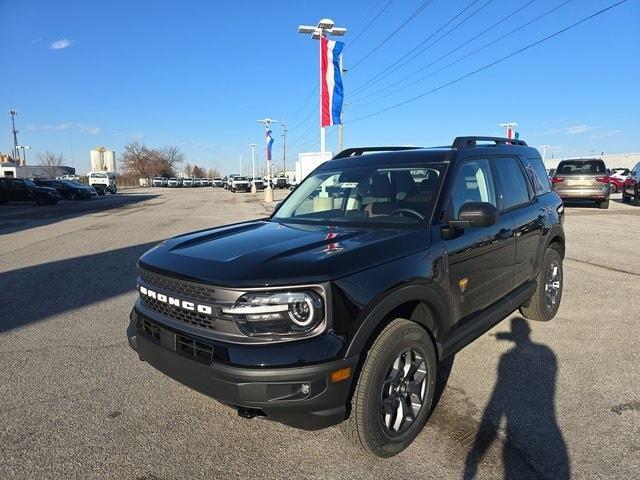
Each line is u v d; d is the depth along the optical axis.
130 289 6.94
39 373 4.09
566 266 7.94
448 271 3.22
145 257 3.17
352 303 2.53
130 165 123.69
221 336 2.54
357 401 2.62
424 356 3.01
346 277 2.55
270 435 3.11
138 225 16.34
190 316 2.71
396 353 2.77
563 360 4.18
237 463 2.82
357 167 4.08
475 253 3.54
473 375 3.90
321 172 4.39
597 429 3.09
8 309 5.96
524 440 2.99
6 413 3.42
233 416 3.35
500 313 3.95
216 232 3.60
